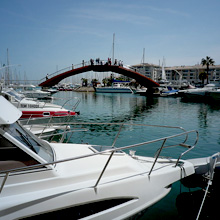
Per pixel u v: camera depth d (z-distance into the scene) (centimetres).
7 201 245
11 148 287
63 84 9569
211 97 3528
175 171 396
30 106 1112
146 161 436
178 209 429
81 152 391
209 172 444
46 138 896
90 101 3500
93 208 299
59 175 293
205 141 1023
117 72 4541
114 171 339
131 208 324
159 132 1209
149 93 5172
